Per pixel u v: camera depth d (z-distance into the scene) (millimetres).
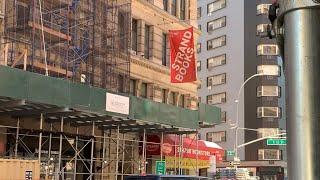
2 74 15633
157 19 30953
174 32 25984
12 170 15367
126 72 26766
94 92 19203
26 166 15859
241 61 77125
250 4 77375
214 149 32156
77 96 18391
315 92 2170
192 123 25422
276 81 74312
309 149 2117
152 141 27531
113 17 26375
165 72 31172
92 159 20406
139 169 24750
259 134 72812
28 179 15836
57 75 21797
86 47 23625
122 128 25062
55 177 18984
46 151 21250
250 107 74562
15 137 18891
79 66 23031
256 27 76250
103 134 24438
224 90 79125
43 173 20125
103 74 24781
